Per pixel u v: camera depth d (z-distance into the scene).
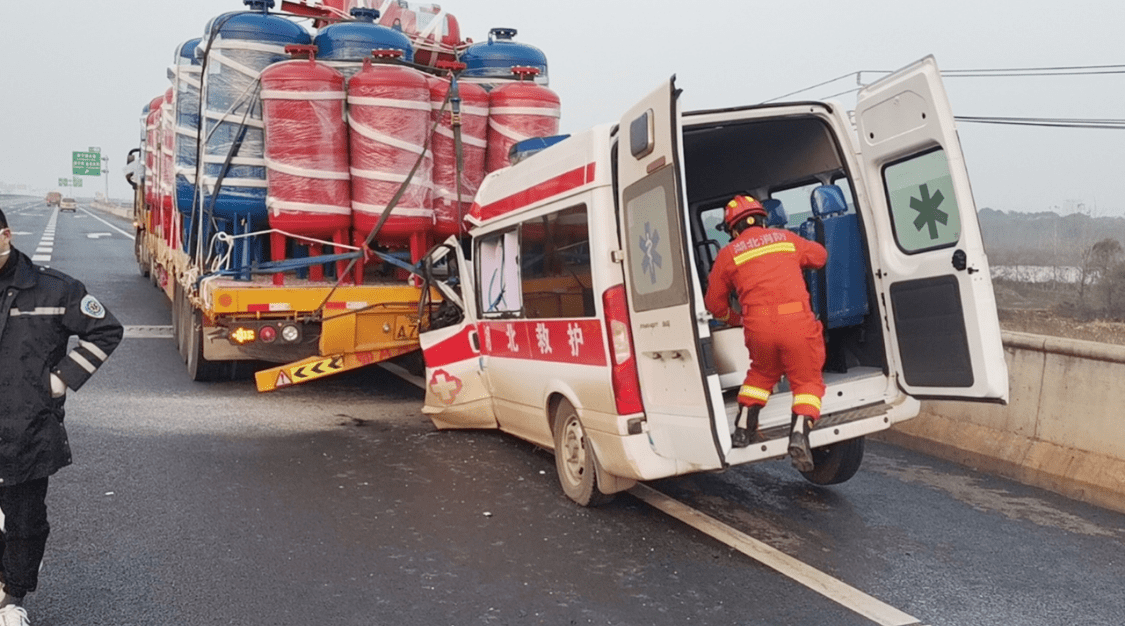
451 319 8.05
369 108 8.54
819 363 4.99
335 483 6.41
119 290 18.53
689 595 4.46
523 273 6.43
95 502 5.84
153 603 4.32
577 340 5.62
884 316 5.62
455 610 4.29
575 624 4.14
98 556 4.92
